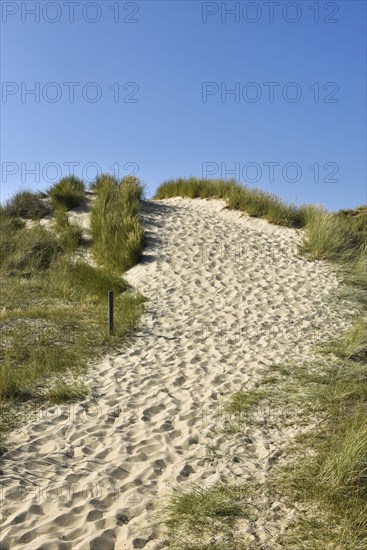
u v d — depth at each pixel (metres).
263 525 4.34
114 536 4.26
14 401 6.73
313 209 15.76
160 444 5.77
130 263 13.00
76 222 15.69
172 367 7.98
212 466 5.32
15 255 13.55
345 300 10.98
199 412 6.55
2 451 5.54
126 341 9.05
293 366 7.90
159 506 4.64
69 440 5.83
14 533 4.24
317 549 4.01
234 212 16.52
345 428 5.74
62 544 4.11
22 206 16.53
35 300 11.36
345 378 7.31
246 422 6.25
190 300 10.93
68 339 9.05
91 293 11.69
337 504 4.52
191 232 14.59
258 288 11.44
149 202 17.20
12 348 8.44
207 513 4.46
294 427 6.10
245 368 7.91
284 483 4.93
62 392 6.89
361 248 13.48
